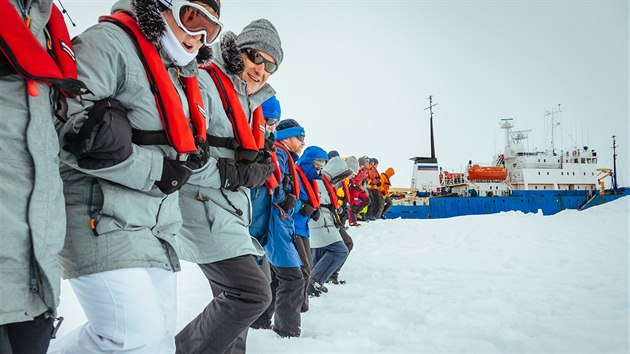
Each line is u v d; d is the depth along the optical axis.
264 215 3.64
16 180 1.22
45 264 1.27
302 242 4.38
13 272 1.20
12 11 1.23
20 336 1.28
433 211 24.41
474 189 25.31
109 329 1.69
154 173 1.72
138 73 1.80
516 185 26.17
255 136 2.78
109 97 1.68
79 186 1.72
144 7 1.83
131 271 1.71
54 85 1.33
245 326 2.45
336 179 6.08
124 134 1.59
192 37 1.94
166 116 1.85
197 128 2.07
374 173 16.69
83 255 1.68
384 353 3.13
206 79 2.48
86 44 1.70
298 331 3.63
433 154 30.98
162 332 1.81
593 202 25.00
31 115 1.25
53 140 1.34
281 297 3.63
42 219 1.27
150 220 1.83
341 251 5.53
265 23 2.84
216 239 2.41
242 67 2.62
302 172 4.57
